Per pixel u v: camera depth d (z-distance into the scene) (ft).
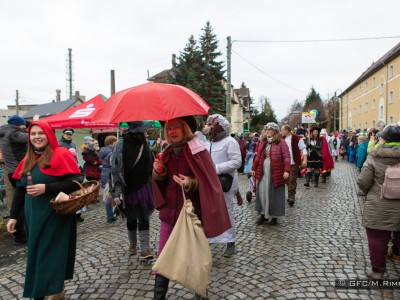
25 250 16.02
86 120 29.12
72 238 10.09
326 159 34.86
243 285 11.72
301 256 14.33
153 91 9.43
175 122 9.48
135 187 13.46
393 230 11.34
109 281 12.15
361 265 13.29
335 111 208.74
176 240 8.75
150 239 16.99
